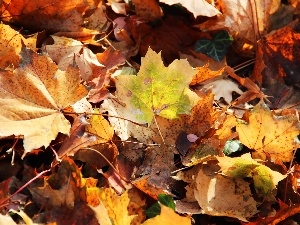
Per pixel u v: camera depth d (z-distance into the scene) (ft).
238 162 2.21
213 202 2.20
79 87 2.28
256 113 2.32
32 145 2.13
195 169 2.30
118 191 2.20
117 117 2.33
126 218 2.04
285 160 2.39
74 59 2.39
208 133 2.41
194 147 2.39
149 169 2.32
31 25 2.75
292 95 2.83
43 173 2.17
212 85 2.68
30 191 2.10
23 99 2.21
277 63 2.89
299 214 2.23
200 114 2.41
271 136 2.35
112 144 2.32
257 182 2.28
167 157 2.36
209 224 2.21
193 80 2.68
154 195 2.20
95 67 2.63
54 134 2.20
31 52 2.23
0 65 2.45
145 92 2.43
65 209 2.07
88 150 2.29
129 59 2.85
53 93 2.25
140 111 2.44
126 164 2.32
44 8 2.67
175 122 2.44
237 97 2.85
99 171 2.21
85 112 2.31
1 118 2.15
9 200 2.07
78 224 2.04
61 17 2.71
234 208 2.20
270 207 2.26
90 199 2.07
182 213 2.18
